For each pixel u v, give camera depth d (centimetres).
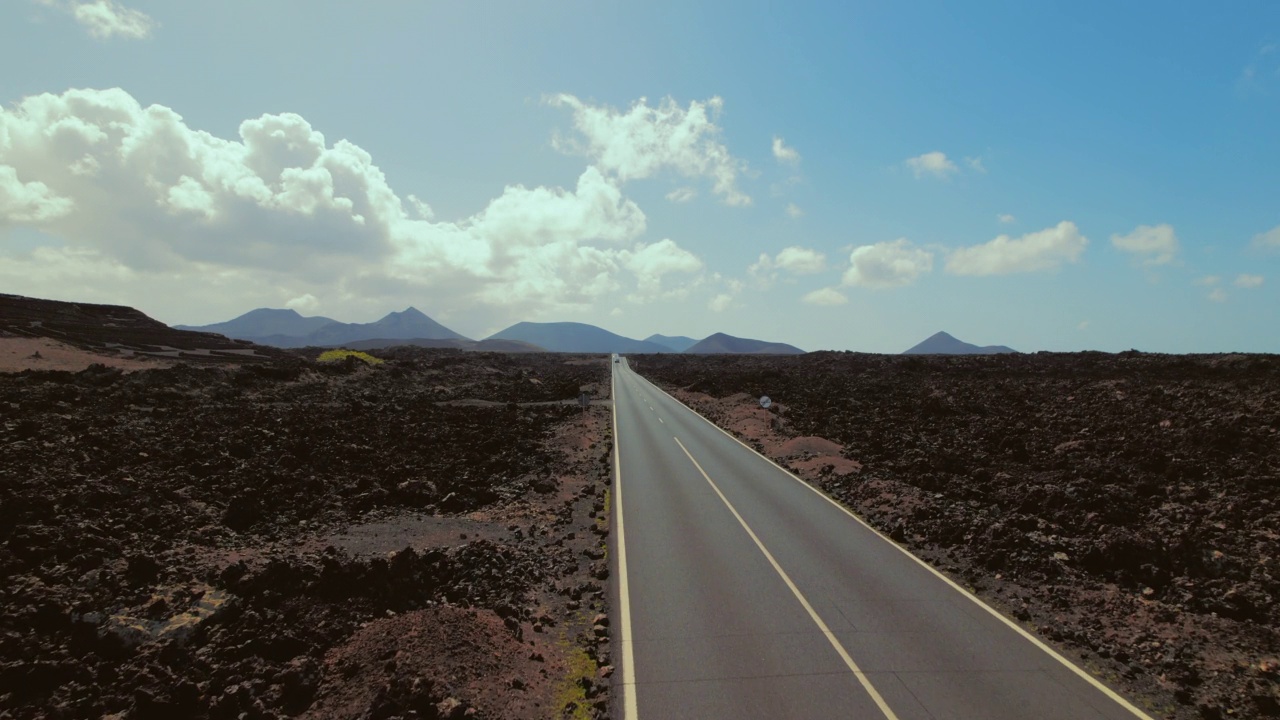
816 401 4181
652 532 1573
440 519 1630
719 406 4516
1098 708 801
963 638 995
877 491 1902
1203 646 972
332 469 2077
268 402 3519
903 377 5306
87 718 697
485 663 858
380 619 974
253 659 826
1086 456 2273
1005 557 1318
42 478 1534
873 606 1120
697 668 907
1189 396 3047
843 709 795
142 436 2194
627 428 3453
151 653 809
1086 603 1136
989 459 2320
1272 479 1784
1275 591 1151
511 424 3331
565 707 806
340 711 742
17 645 784
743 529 1596
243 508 1507
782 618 1071
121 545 1188
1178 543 1298
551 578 1276
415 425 3081
